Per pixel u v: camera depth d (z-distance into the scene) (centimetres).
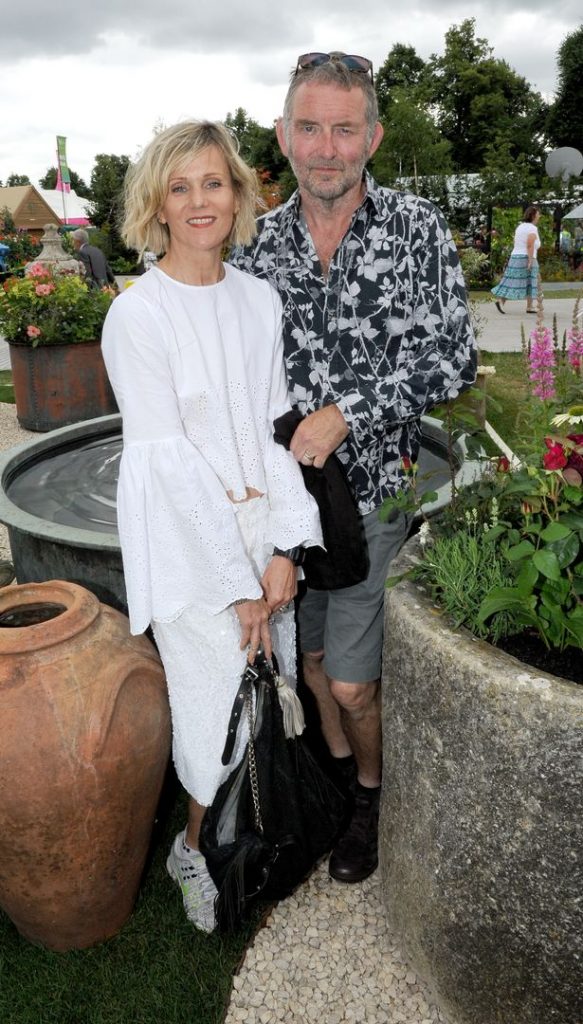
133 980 204
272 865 203
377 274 207
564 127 3906
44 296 659
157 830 249
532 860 158
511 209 1894
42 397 683
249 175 185
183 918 221
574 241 1895
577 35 3819
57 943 212
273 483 197
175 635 194
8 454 361
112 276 1391
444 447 352
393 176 1817
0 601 211
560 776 150
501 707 155
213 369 185
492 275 1759
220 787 199
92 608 203
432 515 253
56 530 262
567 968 162
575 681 169
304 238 209
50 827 186
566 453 173
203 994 200
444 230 206
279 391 204
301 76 194
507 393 726
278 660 217
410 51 4319
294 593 202
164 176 174
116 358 179
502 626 183
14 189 4019
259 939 213
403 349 213
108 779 188
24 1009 198
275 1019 193
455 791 170
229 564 182
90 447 394
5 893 200
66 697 184
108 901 208
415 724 178
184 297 183
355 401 200
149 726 197
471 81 3975
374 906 223
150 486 181
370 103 196
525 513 178
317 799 207
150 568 187
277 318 200
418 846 185
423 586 192
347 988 200
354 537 206
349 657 228
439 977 189
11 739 179
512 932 166
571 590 173
